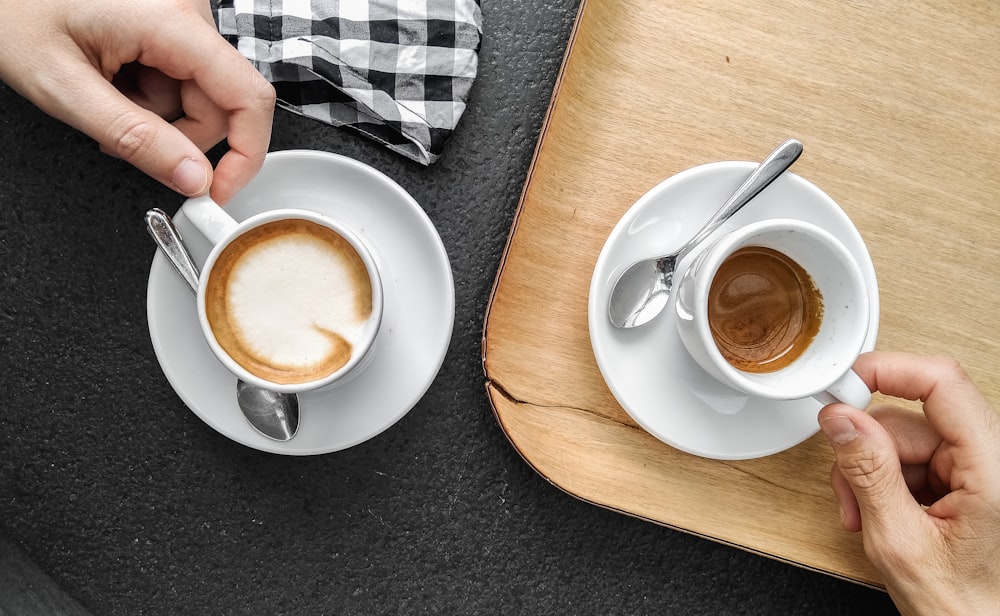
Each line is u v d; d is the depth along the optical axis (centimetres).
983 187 78
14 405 87
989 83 78
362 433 77
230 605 89
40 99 67
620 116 76
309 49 81
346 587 89
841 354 66
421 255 75
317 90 84
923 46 77
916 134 78
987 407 70
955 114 78
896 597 75
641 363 74
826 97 77
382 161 87
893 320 79
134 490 88
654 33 76
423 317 76
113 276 87
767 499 80
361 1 82
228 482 89
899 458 77
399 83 83
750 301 74
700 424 74
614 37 75
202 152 73
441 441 89
